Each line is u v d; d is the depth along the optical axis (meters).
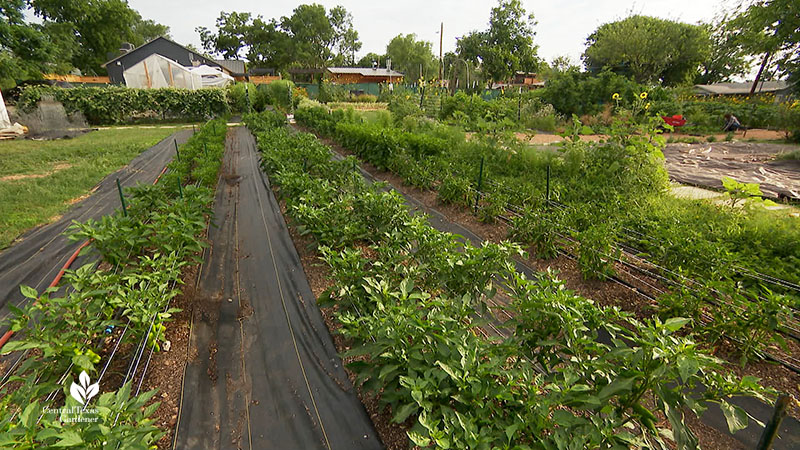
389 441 3.06
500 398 2.41
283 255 6.43
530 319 3.02
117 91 26.03
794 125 18.45
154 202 6.36
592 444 2.17
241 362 4.04
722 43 33.06
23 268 6.03
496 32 47.97
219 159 11.48
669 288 5.05
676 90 27.86
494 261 3.99
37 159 13.21
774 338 3.72
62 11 49.03
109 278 3.80
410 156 10.81
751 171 11.52
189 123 27.47
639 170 8.82
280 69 78.88
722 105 23.94
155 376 3.74
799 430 3.22
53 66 33.69
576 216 6.63
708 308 4.41
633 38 30.50
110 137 19.36
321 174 9.24
